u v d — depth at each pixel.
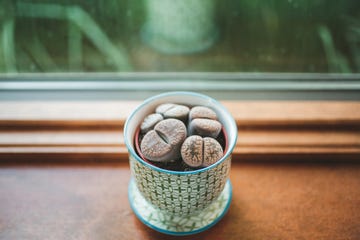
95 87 0.43
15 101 0.41
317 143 0.38
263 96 0.42
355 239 0.33
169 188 0.28
